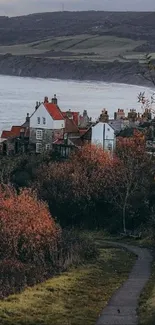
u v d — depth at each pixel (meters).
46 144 145.12
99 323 54.72
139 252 91.25
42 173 120.88
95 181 115.75
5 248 79.31
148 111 80.06
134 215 110.81
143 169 117.25
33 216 85.12
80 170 117.88
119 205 112.00
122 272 77.56
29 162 133.38
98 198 115.50
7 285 65.88
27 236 81.62
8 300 61.12
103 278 73.94
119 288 68.69
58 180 117.62
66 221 113.62
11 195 90.56
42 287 67.56
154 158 117.12
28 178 124.25
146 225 107.50
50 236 84.44
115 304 61.53
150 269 79.50
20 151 148.50
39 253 80.56
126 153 119.88
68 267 78.62
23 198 89.56
